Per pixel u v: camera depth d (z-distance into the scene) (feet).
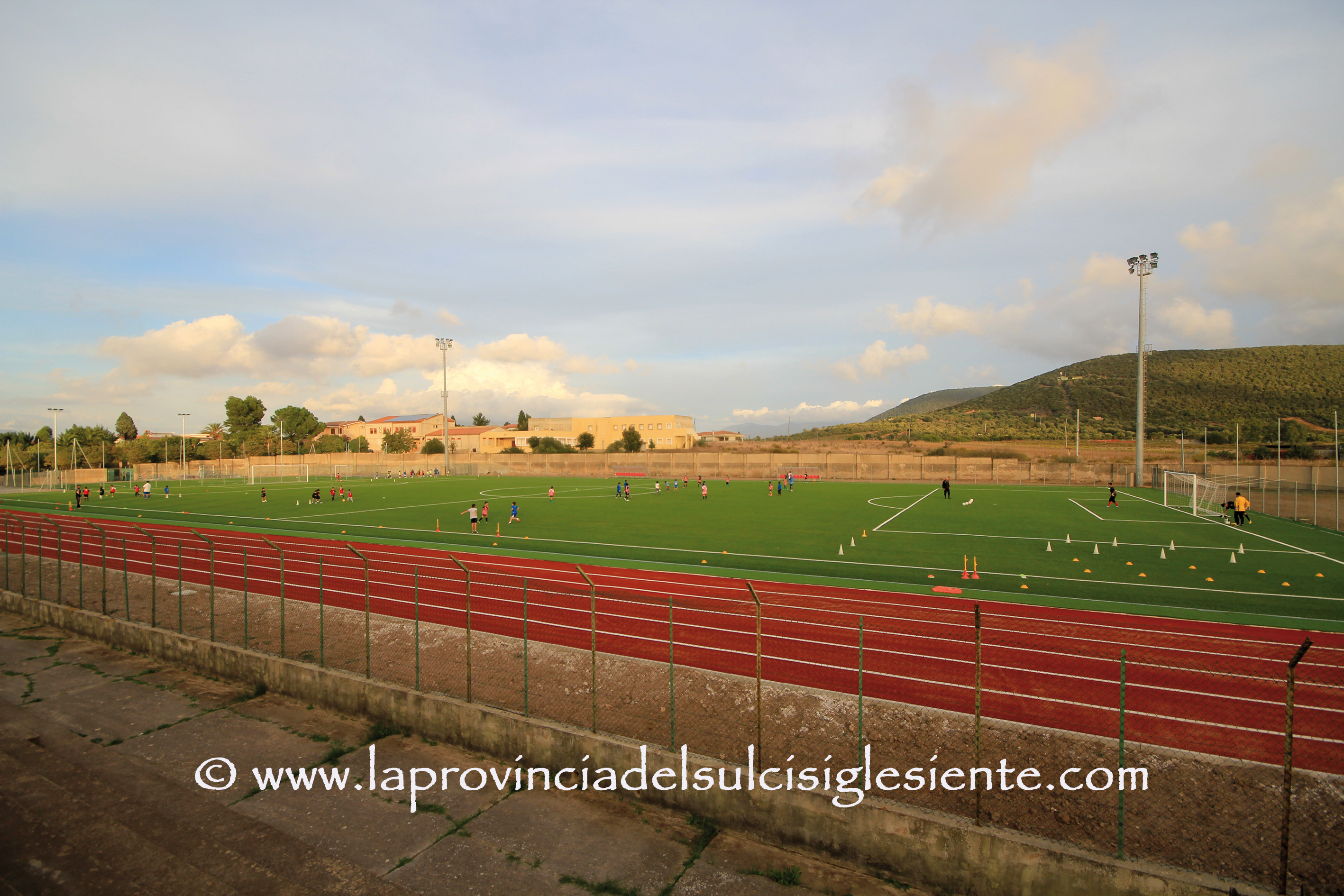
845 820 27.07
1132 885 22.90
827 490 209.97
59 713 43.27
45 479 295.28
